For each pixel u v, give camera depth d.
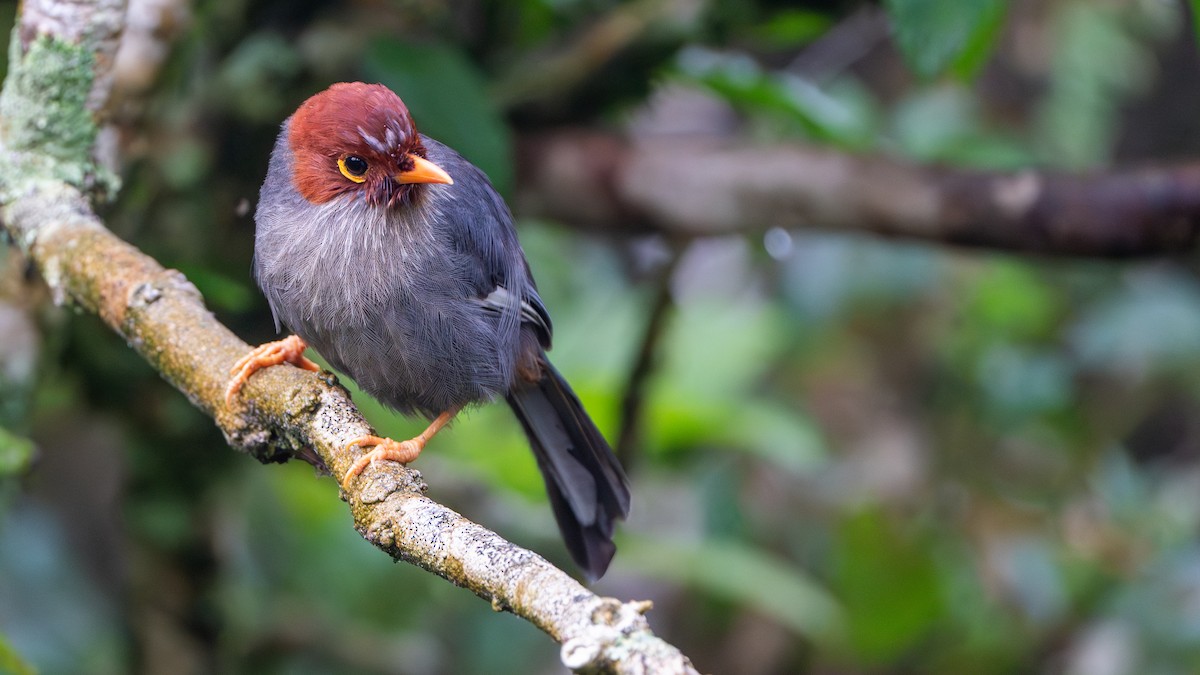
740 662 12.34
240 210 9.17
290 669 10.91
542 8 9.96
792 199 9.45
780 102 10.02
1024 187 8.91
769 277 14.11
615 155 9.72
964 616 11.96
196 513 9.99
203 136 9.02
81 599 10.55
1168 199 8.60
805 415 13.04
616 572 12.11
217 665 10.19
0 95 7.95
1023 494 12.70
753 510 12.76
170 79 8.27
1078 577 12.05
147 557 9.91
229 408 6.45
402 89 8.47
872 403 13.09
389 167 7.39
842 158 9.39
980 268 12.80
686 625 12.54
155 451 9.75
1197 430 14.59
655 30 9.66
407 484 5.63
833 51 13.80
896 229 9.29
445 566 5.02
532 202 9.88
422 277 7.57
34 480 10.45
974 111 13.27
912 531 12.08
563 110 9.85
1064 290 13.48
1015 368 12.59
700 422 11.59
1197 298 12.99
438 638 11.38
